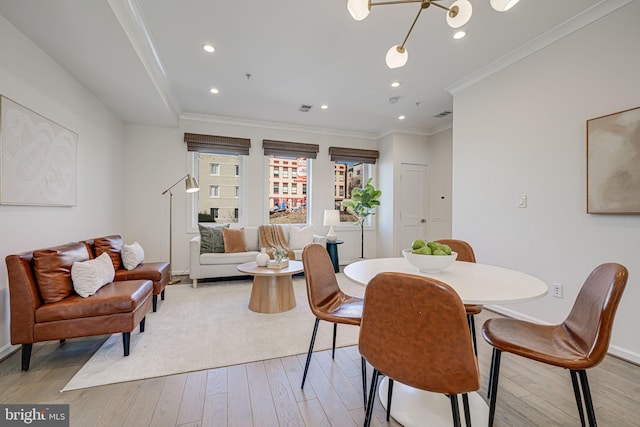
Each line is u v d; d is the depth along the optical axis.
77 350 2.03
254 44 2.58
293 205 5.17
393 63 1.82
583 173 2.18
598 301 1.13
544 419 1.37
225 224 4.51
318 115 4.52
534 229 2.51
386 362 0.97
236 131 4.73
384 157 5.38
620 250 1.98
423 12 2.14
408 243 5.19
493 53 2.68
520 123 2.62
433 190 5.26
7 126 1.95
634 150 1.88
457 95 3.34
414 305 0.88
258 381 1.69
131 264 2.82
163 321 2.58
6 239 1.96
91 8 1.86
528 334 1.34
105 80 2.85
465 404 1.02
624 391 1.60
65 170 2.63
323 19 2.23
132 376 1.72
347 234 5.46
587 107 2.15
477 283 1.33
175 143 4.42
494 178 2.86
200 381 1.68
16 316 1.74
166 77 3.21
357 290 3.69
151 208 4.30
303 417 1.40
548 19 2.20
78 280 1.94
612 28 2.01
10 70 1.98
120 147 4.01
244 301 3.16
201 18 2.22
